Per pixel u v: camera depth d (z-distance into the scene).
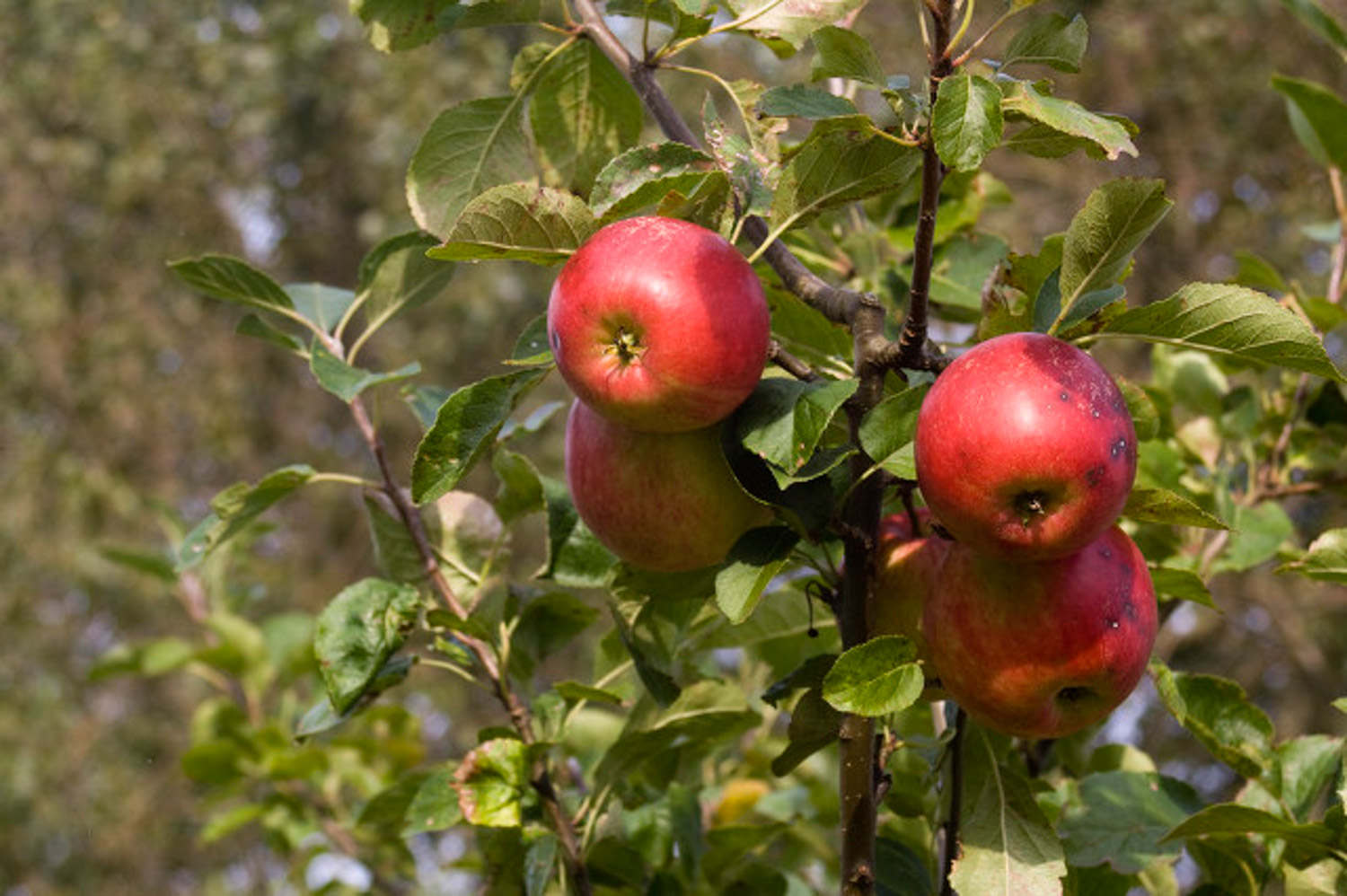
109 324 9.95
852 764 1.44
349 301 2.07
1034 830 1.50
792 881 2.36
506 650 1.83
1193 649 7.71
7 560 9.13
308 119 10.81
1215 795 6.82
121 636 9.32
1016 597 1.35
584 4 1.81
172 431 10.00
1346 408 2.48
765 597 1.95
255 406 10.45
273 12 10.35
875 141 1.43
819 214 1.48
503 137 1.90
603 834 1.94
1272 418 2.54
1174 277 8.09
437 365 9.56
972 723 1.55
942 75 1.30
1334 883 1.64
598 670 2.06
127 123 10.12
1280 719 7.50
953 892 1.56
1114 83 8.26
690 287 1.32
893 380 1.50
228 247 10.52
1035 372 1.27
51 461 9.43
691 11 1.49
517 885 1.92
